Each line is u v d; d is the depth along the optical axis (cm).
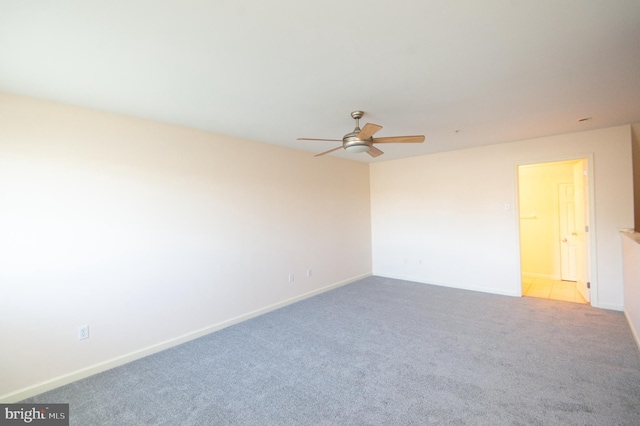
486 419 195
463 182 500
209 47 178
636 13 154
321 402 218
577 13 154
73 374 258
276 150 439
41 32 158
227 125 335
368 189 619
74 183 262
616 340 301
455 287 514
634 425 186
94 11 143
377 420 198
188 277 337
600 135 387
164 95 247
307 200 486
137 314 297
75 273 262
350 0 140
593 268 400
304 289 476
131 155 297
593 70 218
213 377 256
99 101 256
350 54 190
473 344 303
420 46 183
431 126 353
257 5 142
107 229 280
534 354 278
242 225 393
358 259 588
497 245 470
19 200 236
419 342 311
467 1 143
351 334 336
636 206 426
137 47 176
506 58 199
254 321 386
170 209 324
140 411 215
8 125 234
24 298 237
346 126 345
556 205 560
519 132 390
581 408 203
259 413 209
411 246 568
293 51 185
